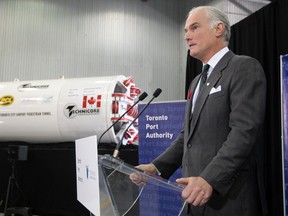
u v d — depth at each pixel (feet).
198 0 19.63
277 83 12.35
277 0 12.51
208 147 3.62
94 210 2.99
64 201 9.58
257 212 3.50
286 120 9.45
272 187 12.02
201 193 3.03
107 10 20.43
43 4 19.52
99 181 2.95
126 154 9.61
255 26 13.67
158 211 3.10
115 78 10.71
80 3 20.08
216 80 3.76
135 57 20.47
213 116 3.64
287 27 11.94
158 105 9.80
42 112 10.82
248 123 3.29
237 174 3.42
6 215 9.37
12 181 9.51
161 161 4.33
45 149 9.97
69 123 10.53
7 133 11.33
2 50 18.65
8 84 11.84
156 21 21.20
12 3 19.13
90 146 3.12
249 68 3.58
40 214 9.88
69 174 9.63
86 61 19.69
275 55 12.58
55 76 19.19
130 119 10.48
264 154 12.53
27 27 19.15
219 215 3.45
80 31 19.84
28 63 18.90
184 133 4.22
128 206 2.96
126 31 20.53
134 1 20.98
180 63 21.20
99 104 10.21
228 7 16.65
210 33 4.07
